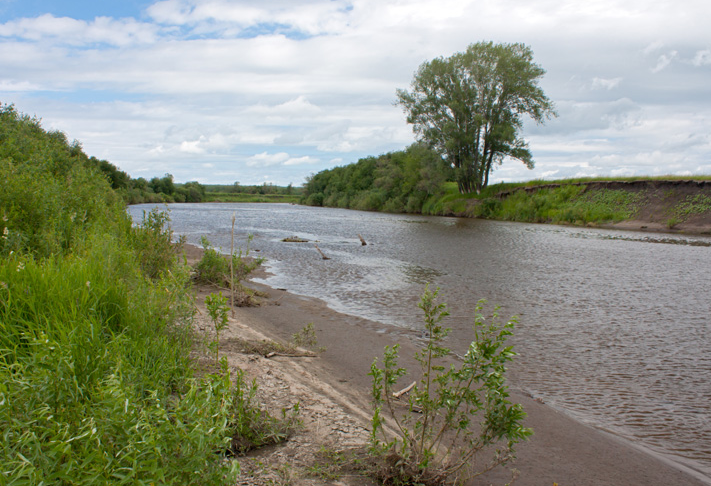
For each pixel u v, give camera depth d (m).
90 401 2.88
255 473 3.27
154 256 9.49
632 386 5.92
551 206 37.75
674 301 10.58
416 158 53.59
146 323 4.71
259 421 3.84
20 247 6.79
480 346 3.33
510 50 44.44
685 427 4.89
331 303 10.27
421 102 47.44
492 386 3.25
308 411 4.38
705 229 27.55
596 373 6.33
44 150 14.33
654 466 4.13
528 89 43.88
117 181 68.31
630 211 32.81
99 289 4.75
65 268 5.17
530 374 6.27
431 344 3.68
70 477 2.16
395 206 57.94
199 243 20.86
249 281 12.57
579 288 12.01
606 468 4.05
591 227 32.38
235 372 4.91
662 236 25.77
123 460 2.38
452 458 3.85
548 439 4.53
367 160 76.56
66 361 3.00
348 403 4.82
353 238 24.98
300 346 6.97
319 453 3.62
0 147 12.41
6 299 4.25
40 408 2.63
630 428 4.85
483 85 45.44
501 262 16.42
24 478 2.10
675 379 6.16
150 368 3.96
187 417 2.68
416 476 3.29
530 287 12.12
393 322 8.77
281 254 18.23
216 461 2.52
